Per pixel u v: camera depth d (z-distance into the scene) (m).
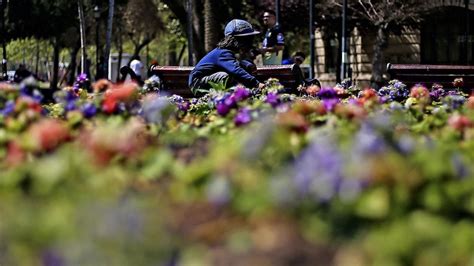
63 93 9.32
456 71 20.69
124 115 8.62
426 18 56.69
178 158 6.55
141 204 4.97
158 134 8.16
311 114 8.60
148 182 5.86
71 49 92.44
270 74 19.09
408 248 4.49
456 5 54.53
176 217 5.00
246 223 4.90
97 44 62.00
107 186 5.41
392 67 20.61
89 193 5.26
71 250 4.45
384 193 4.85
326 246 4.65
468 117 9.31
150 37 81.44
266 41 26.30
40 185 5.45
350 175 4.85
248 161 5.67
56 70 79.94
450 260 4.52
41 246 4.71
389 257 4.46
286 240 4.66
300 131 6.56
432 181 5.07
